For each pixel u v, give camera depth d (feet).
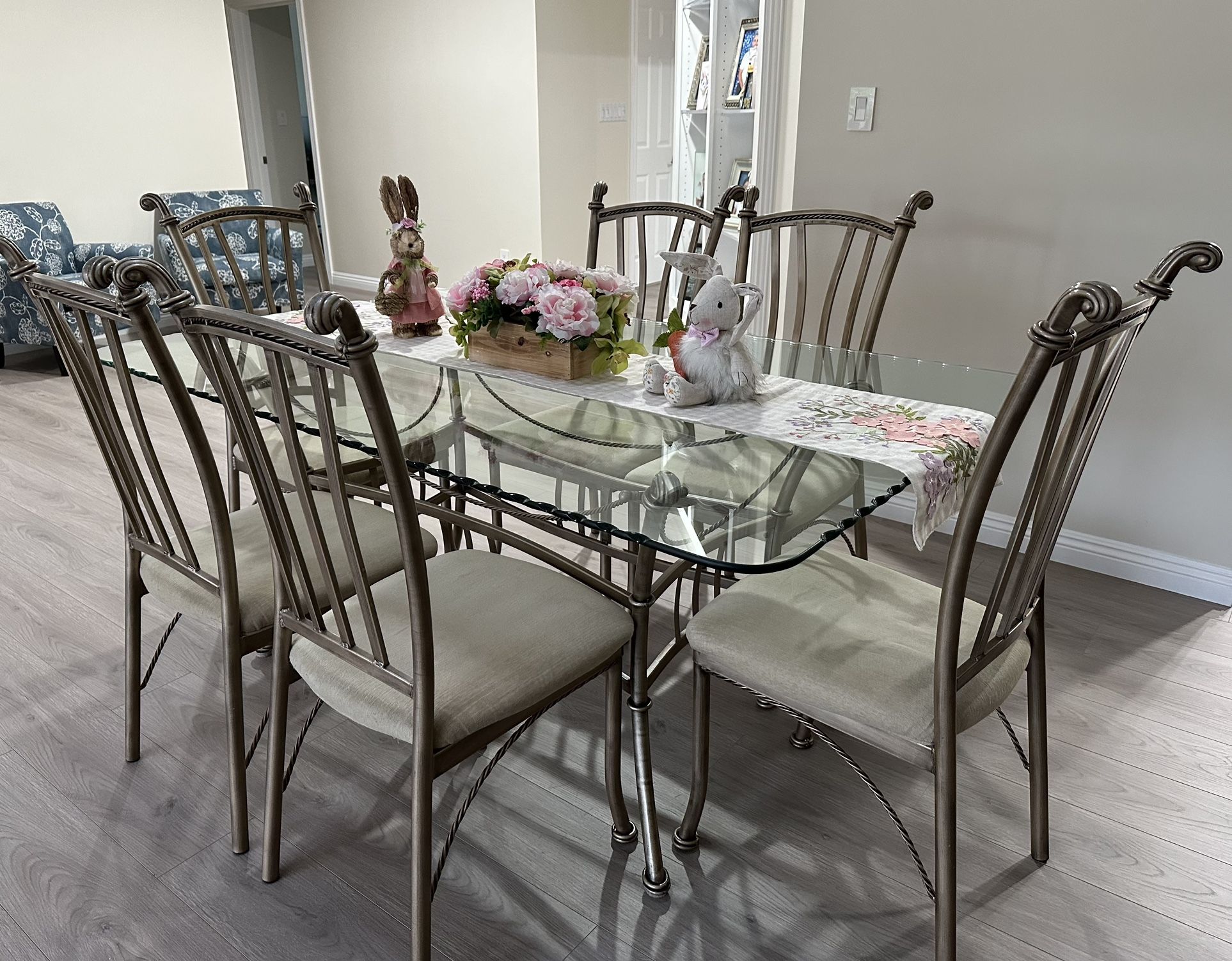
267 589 5.05
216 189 19.12
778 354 6.55
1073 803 5.61
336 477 3.65
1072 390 8.25
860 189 8.95
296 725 6.33
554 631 4.60
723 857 5.22
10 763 5.92
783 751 6.11
